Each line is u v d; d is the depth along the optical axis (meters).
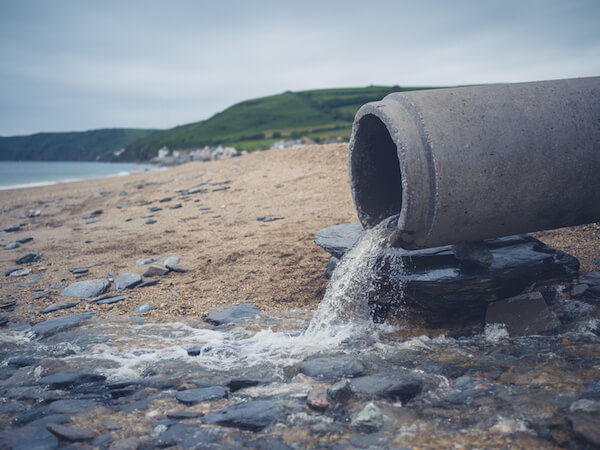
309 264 2.96
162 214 4.92
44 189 8.67
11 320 2.52
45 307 2.68
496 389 1.49
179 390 1.63
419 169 1.82
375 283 2.19
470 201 1.84
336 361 1.76
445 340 1.96
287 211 4.32
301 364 1.77
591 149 1.93
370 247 2.13
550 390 1.46
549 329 1.93
